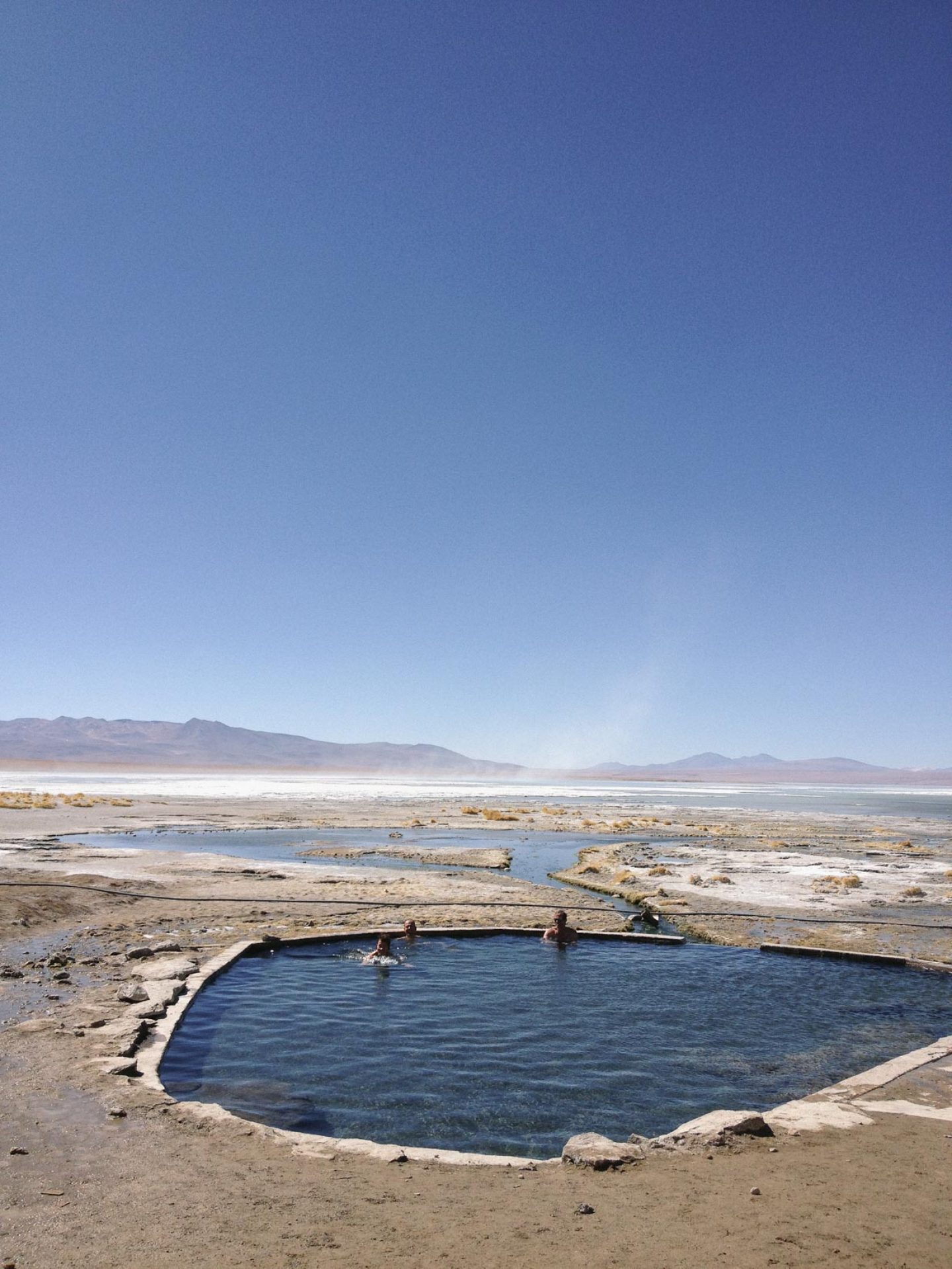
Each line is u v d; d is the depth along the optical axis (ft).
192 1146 28.50
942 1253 21.71
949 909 87.76
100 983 50.52
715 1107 36.19
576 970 59.88
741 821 236.84
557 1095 36.94
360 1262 20.80
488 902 84.53
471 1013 49.01
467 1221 23.35
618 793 535.60
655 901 88.33
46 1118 30.42
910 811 351.67
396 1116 34.17
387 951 62.59
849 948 67.72
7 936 62.90
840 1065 41.86
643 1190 25.79
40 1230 22.26
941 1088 36.45
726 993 54.85
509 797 390.21
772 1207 24.48
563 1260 21.06
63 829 160.56
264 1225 22.88
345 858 125.08
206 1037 43.11
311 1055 40.98
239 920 72.69
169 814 205.57
